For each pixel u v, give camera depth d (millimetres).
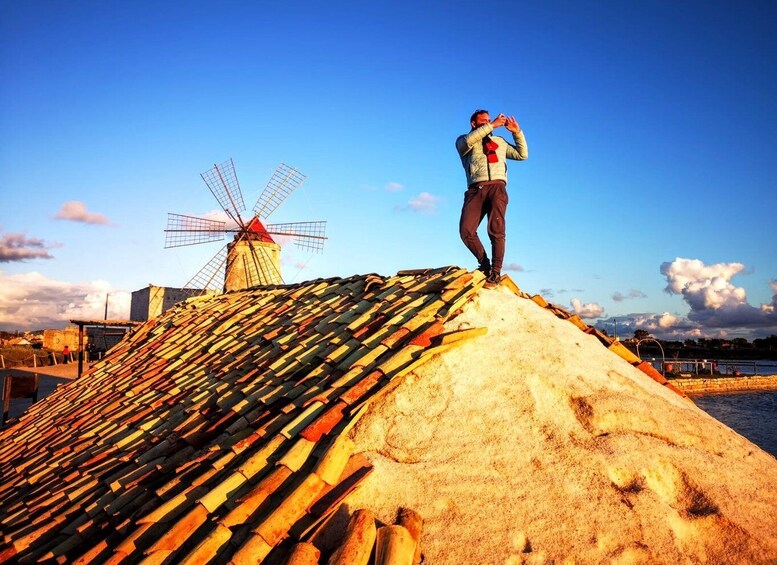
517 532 3316
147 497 4277
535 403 4297
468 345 4789
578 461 3807
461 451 3863
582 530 3330
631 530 3348
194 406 5680
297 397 4547
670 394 5473
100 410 7262
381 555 3041
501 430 4043
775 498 3836
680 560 3219
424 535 3312
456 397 4285
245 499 3438
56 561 4105
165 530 3539
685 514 3613
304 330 6305
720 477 3891
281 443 3943
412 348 4551
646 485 3709
